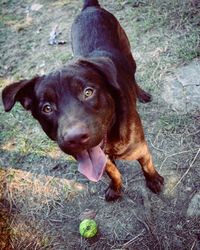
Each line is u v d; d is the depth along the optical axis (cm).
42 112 51
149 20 90
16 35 99
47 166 74
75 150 47
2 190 73
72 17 99
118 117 53
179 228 62
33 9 104
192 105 75
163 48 85
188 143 70
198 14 89
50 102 49
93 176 51
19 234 67
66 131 45
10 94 51
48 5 104
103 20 70
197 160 68
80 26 70
